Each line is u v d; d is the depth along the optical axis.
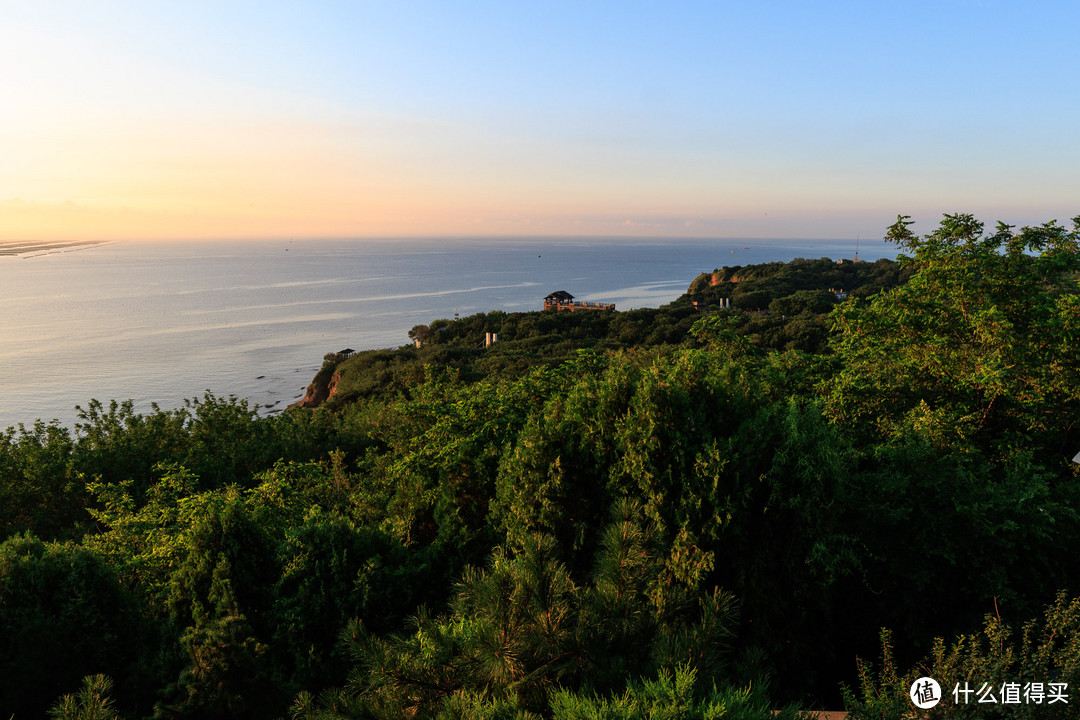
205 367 99.88
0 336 130.75
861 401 11.53
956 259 11.38
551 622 4.61
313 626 8.14
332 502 14.37
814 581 7.40
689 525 7.36
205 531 8.43
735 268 122.44
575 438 8.63
